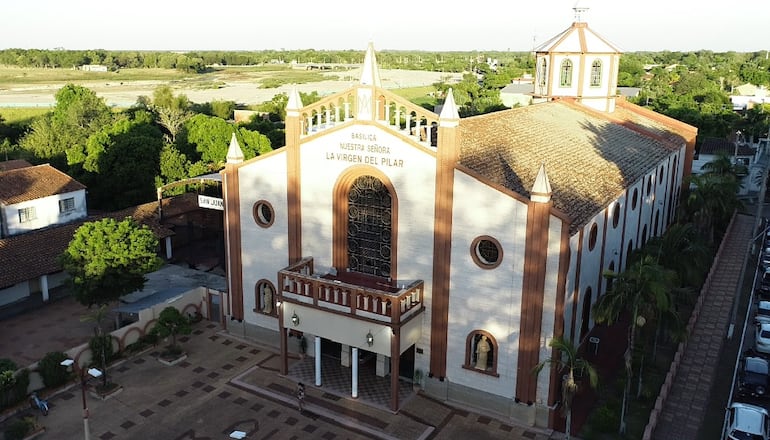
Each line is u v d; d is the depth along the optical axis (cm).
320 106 3488
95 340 3609
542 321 2961
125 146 6594
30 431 2984
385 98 3238
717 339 4084
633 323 2812
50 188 5547
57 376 3381
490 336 3100
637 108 6300
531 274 2898
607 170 4000
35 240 4866
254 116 11919
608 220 3662
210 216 5800
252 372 3606
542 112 4953
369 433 3022
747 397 3309
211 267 5403
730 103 13050
